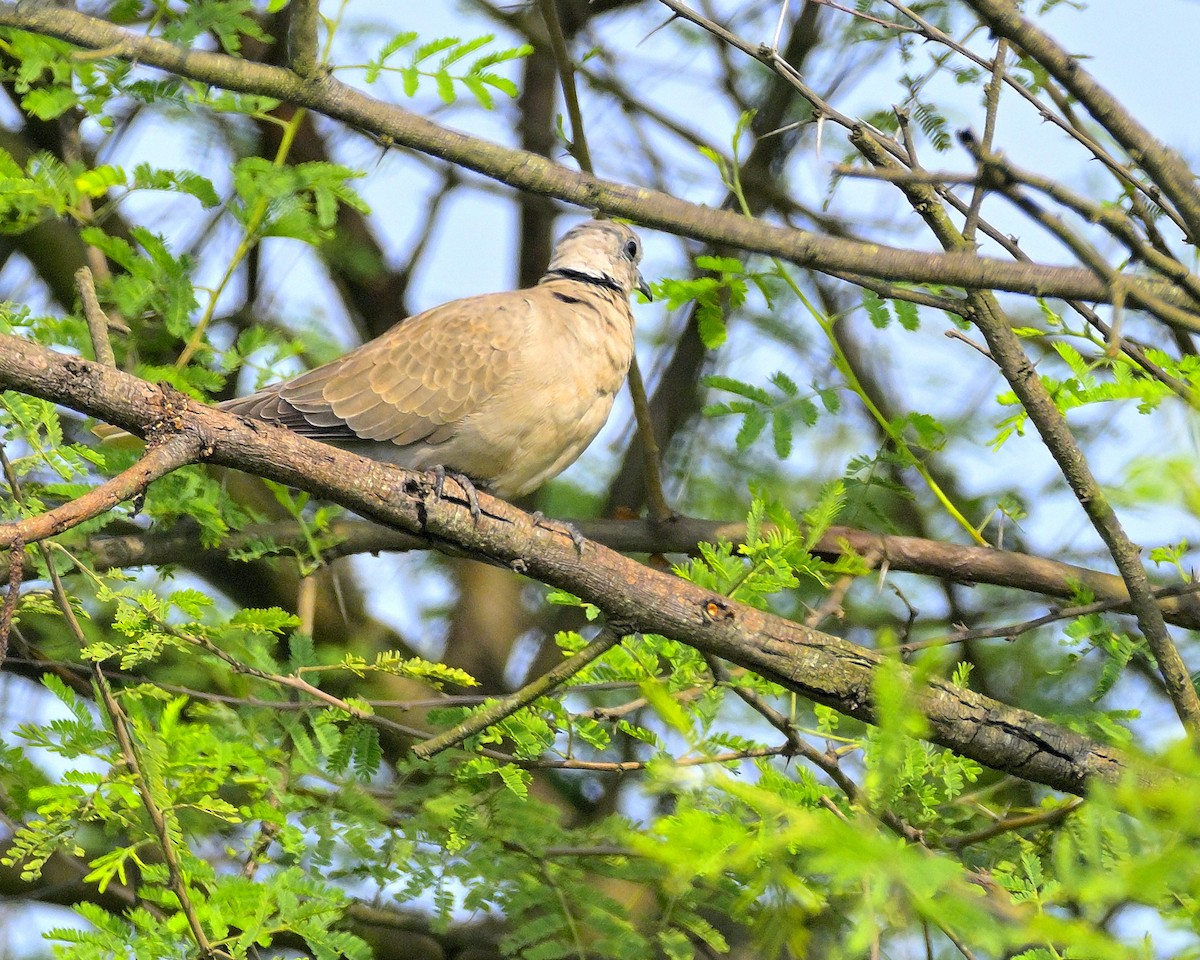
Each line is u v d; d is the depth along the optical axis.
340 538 10.22
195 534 10.12
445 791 8.98
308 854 8.49
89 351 9.28
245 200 9.45
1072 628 8.90
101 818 8.23
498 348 9.99
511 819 8.79
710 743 8.32
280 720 8.94
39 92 8.96
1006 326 7.85
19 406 8.64
